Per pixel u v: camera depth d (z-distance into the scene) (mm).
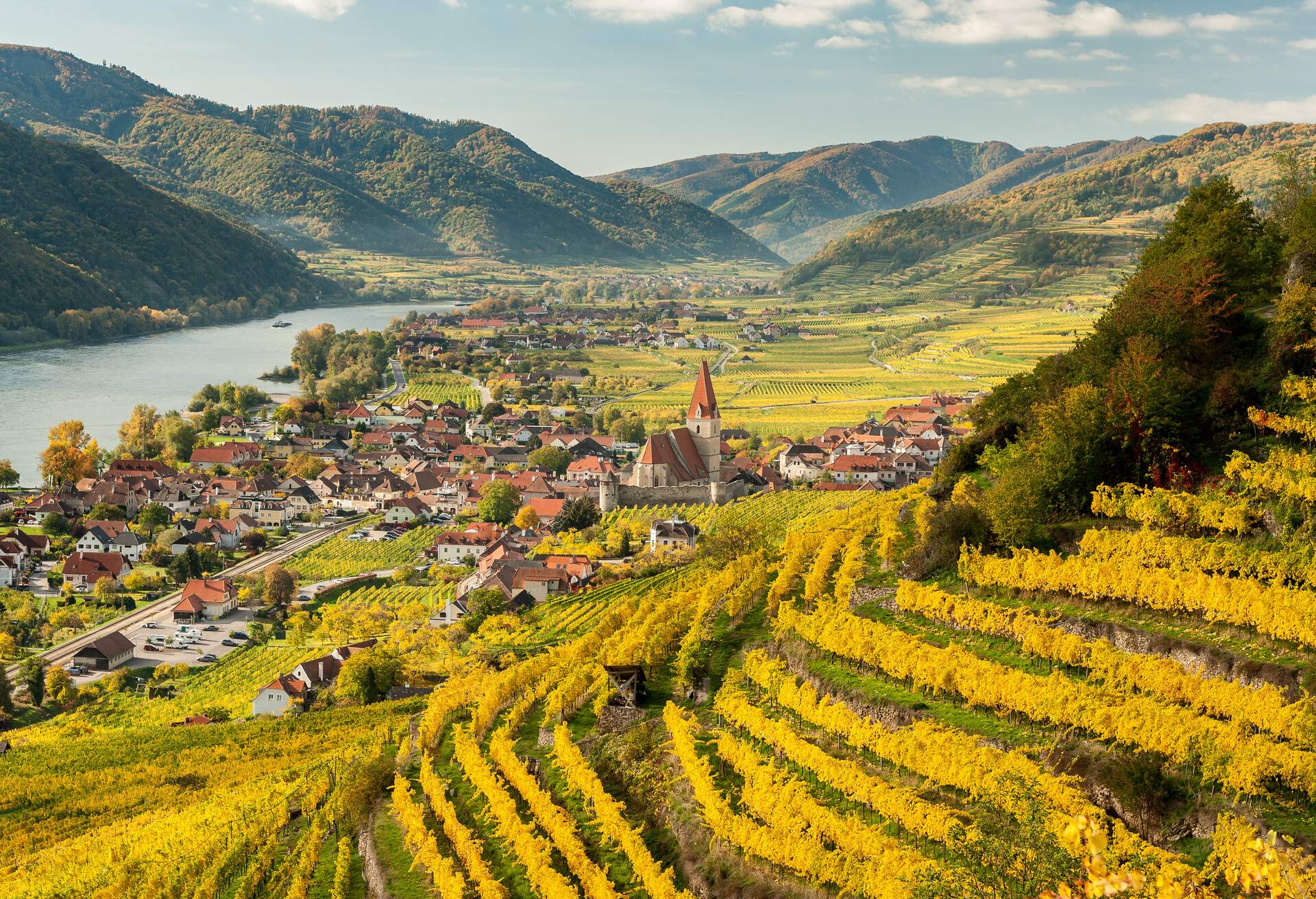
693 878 66688
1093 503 88062
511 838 78750
